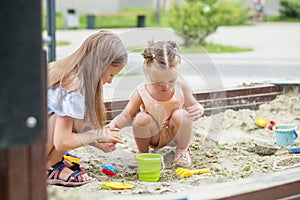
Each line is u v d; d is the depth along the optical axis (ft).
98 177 8.08
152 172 7.86
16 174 4.58
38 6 4.31
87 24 37.55
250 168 8.34
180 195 6.24
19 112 4.25
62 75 7.82
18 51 4.23
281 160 8.66
